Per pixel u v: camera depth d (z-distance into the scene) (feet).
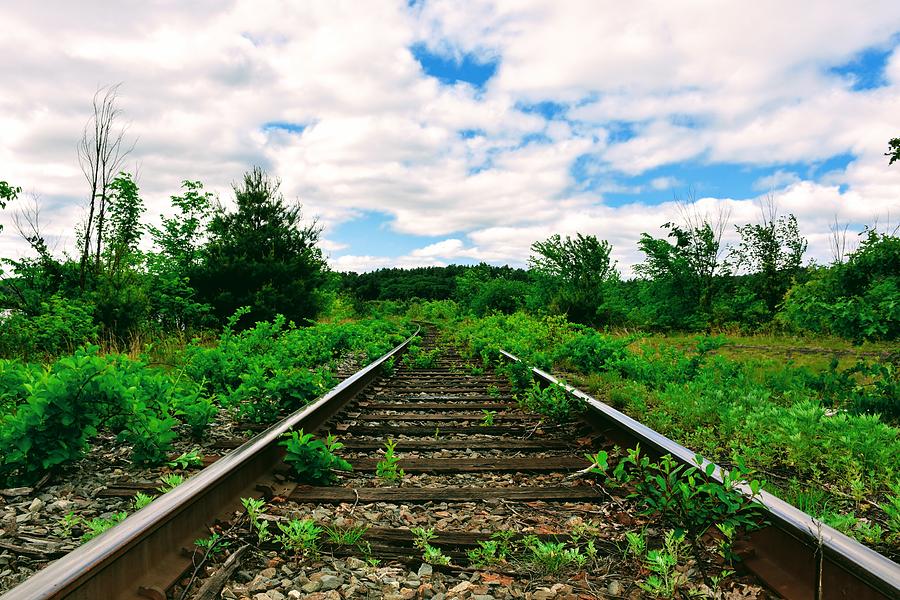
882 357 25.75
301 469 11.56
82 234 46.26
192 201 57.77
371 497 10.79
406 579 7.52
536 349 38.63
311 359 30.50
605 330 68.59
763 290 72.13
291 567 7.78
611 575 7.73
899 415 19.02
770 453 13.97
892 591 5.55
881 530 9.08
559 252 79.82
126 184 52.13
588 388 25.25
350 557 8.09
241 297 50.62
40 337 33.58
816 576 6.49
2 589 7.22
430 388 26.50
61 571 5.68
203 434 16.12
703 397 20.06
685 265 72.23
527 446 15.05
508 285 100.07
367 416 19.33
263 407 18.24
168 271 51.16
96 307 39.22
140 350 35.55
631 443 13.33
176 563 7.42
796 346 44.37
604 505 10.40
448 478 12.62
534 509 10.37
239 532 8.66
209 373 22.34
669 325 72.43
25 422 11.55
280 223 55.21
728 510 8.10
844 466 12.33
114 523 8.86
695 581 7.50
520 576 7.69
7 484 11.37
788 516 7.40
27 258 42.91
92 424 12.80
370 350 37.93
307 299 55.26
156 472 12.52
